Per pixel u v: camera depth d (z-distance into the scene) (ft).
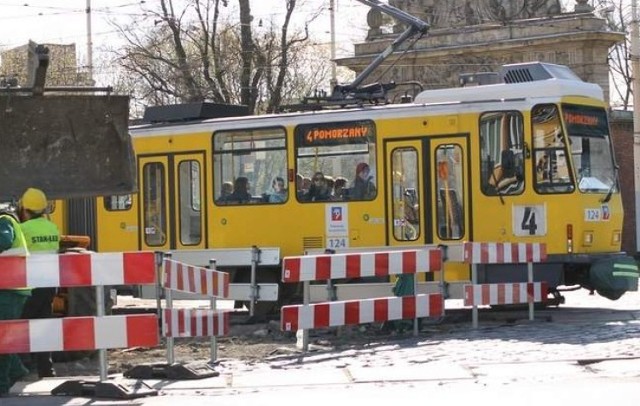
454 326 71.87
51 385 50.98
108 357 62.49
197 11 172.55
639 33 138.10
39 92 57.52
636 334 63.57
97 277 47.55
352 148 83.56
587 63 186.70
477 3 198.08
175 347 66.39
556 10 193.06
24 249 49.01
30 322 47.26
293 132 85.61
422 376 50.44
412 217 81.46
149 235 90.89
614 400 42.57
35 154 58.18
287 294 85.61
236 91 177.68
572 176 78.59
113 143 58.85
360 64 204.74
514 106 79.61
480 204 79.61
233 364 56.90
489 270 78.23
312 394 46.57
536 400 43.14
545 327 68.64
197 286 56.24
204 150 88.84
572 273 80.38
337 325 62.44
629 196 172.45
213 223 88.43
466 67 197.47
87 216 93.40
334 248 83.71
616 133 172.55
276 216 86.07
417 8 201.77
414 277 67.46
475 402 43.06
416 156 81.35
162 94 179.11
